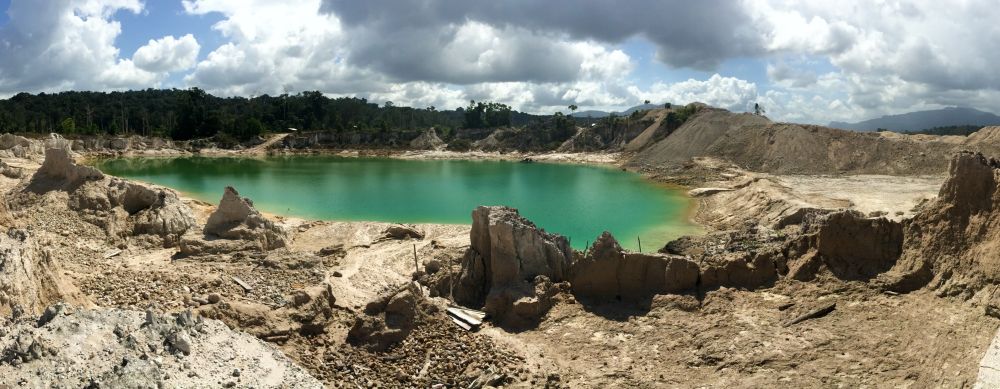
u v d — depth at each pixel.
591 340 29.42
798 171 106.31
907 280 30.73
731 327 29.38
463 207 79.19
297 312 29.56
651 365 27.20
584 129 188.88
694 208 78.19
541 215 73.56
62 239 41.41
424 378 26.44
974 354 25.58
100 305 28.83
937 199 32.25
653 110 187.25
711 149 127.44
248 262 38.12
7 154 108.06
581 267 33.66
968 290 29.02
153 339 20.22
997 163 31.84
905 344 26.78
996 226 29.61
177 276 33.81
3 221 40.62
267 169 131.75
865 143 108.25
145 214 47.59
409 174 124.69
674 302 31.69
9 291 22.78
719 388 25.05
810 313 29.66
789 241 34.50
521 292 32.53
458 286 34.69
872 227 32.53
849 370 25.47
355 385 25.58
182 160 154.75
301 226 59.59
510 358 27.83
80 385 17.22
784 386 24.77
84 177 50.97
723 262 33.66
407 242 51.94
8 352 17.56
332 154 182.62
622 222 68.88
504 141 195.00
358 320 28.89
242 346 22.95
